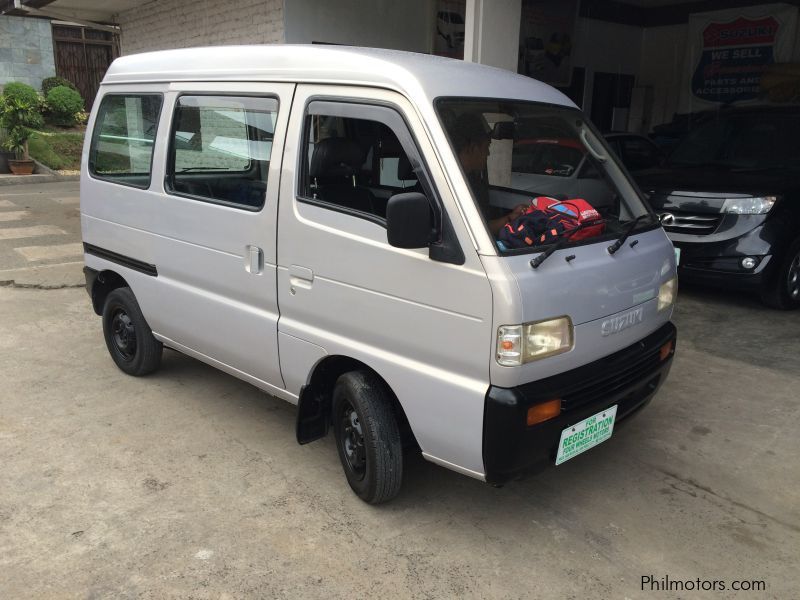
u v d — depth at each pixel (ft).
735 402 14.58
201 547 9.90
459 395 9.02
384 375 9.91
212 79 12.41
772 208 19.34
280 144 11.02
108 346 16.35
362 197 10.96
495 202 10.02
